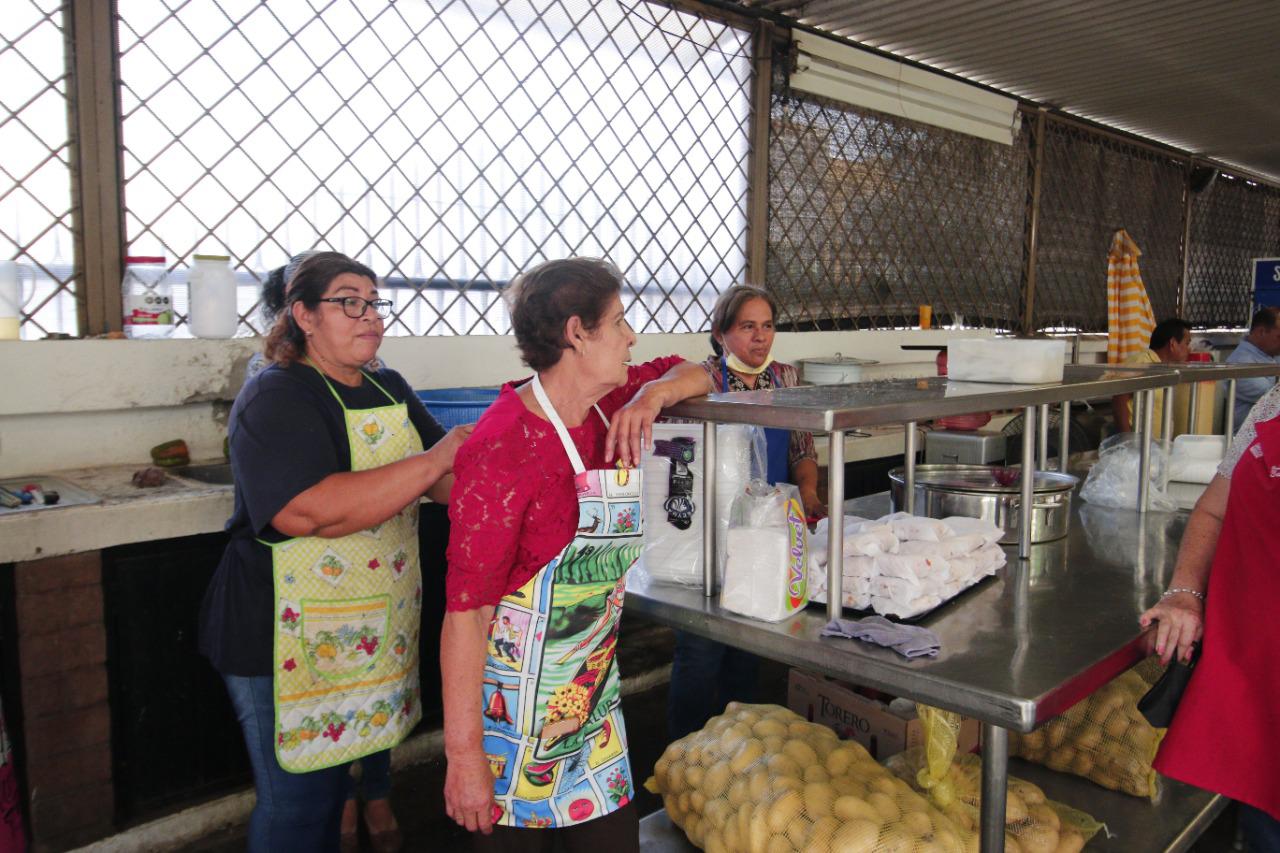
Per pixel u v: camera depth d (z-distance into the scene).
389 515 1.80
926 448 3.90
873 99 4.85
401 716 2.00
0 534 2.09
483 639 1.42
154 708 2.43
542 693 1.45
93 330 2.70
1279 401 1.68
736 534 1.68
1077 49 5.02
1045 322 6.45
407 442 2.01
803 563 1.71
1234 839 2.48
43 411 2.53
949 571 1.82
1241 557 1.58
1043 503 2.31
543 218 3.64
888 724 2.03
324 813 1.93
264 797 1.89
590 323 1.38
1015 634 1.64
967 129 5.45
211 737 2.54
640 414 1.50
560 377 1.43
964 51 5.06
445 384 3.34
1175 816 1.96
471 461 1.36
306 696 1.84
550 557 1.41
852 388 1.94
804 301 4.73
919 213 5.31
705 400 1.64
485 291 3.50
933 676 1.42
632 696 3.56
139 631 2.39
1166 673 1.73
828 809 1.60
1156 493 2.76
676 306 4.18
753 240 4.41
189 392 2.76
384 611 1.94
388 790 2.51
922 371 5.40
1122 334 5.75
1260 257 9.27
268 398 1.80
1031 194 6.15
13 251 2.57
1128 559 2.18
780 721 1.91
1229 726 1.57
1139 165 7.29
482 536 1.35
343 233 3.13
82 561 2.24
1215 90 5.86
